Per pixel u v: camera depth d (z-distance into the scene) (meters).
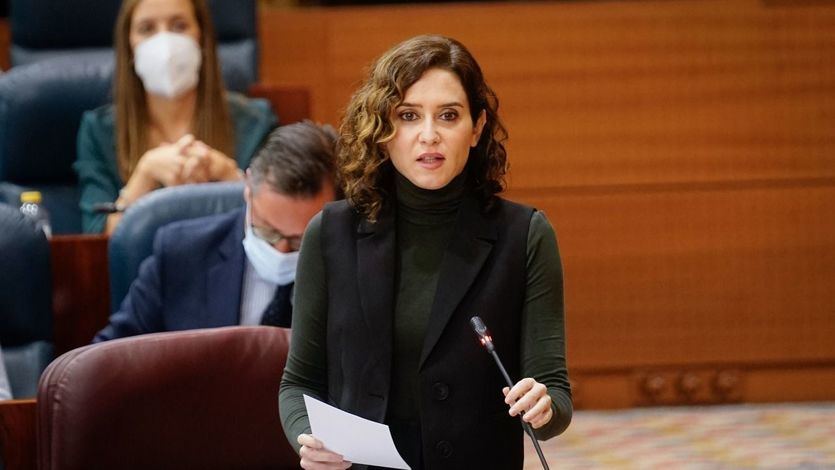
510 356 5.38
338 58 13.52
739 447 12.01
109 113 11.38
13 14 12.72
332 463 5.20
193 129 11.20
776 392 13.61
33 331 9.04
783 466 11.35
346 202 5.57
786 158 13.48
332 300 5.44
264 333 6.54
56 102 11.72
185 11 11.21
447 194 5.39
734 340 13.56
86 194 11.19
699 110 13.47
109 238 9.19
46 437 6.25
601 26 13.41
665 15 13.40
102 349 6.32
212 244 8.12
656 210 13.51
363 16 13.50
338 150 5.59
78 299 9.46
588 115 13.48
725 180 13.50
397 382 5.35
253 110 11.51
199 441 6.38
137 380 6.30
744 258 13.54
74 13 12.72
